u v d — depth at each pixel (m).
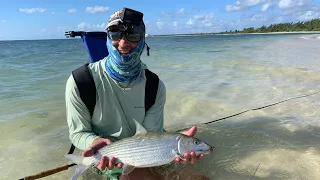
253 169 1.11
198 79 2.69
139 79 1.04
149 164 0.85
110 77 1.01
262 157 1.19
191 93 2.17
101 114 1.04
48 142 1.38
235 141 1.35
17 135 1.45
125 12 0.92
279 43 8.50
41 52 6.91
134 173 1.04
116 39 0.93
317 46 6.50
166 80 2.65
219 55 5.00
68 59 4.68
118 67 0.98
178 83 2.51
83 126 1.04
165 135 0.85
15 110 1.80
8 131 1.49
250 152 1.24
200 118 1.68
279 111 1.75
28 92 2.24
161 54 5.35
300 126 1.50
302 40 9.72
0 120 1.63
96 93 1.01
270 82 2.52
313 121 1.56
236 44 9.08
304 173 1.06
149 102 1.07
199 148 0.83
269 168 1.11
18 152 1.28
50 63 4.05
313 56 4.39
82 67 1.03
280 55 4.71
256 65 3.53
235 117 1.67
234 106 1.88
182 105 1.90
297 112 1.72
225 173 1.09
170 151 0.84
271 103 1.92
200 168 1.12
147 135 0.87
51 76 2.93
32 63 4.07
